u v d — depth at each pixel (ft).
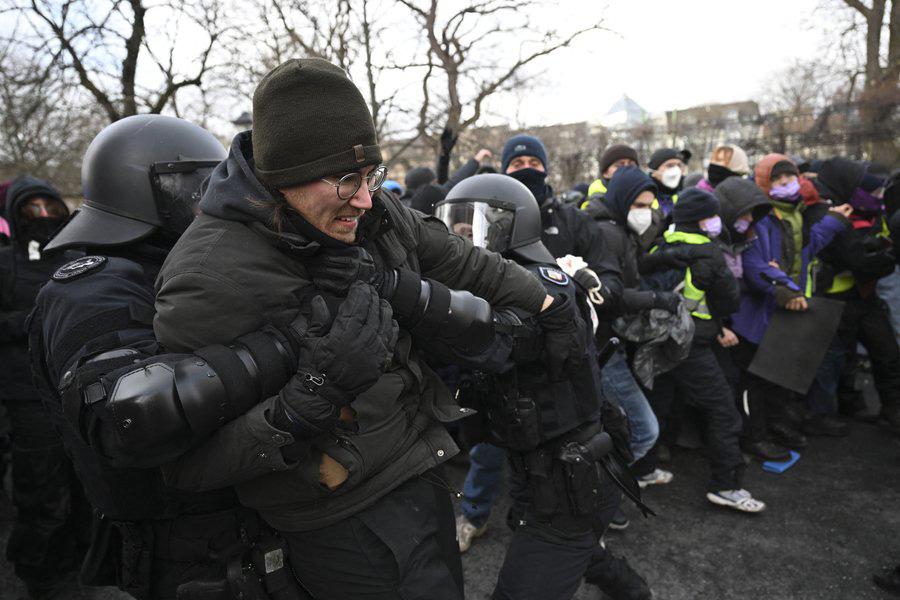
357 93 2.89
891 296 12.85
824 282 11.58
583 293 5.51
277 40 21.04
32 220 7.57
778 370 9.84
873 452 10.64
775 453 10.37
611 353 6.34
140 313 3.20
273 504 3.25
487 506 8.16
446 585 3.50
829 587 7.16
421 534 3.46
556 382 4.95
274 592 3.48
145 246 3.78
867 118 53.67
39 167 24.88
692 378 8.82
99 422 2.73
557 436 5.11
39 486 7.16
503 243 5.44
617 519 8.39
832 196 12.07
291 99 2.72
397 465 3.43
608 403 5.74
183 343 2.78
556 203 8.04
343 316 2.75
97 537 3.92
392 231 3.57
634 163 12.46
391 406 3.37
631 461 5.73
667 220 11.39
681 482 9.95
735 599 7.04
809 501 9.11
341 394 2.72
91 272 3.28
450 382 8.50
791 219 10.91
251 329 2.84
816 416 11.59
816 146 57.41
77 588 7.68
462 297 3.55
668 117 91.61
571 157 52.49
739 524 8.60
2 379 7.08
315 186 2.80
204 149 4.01
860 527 8.34
